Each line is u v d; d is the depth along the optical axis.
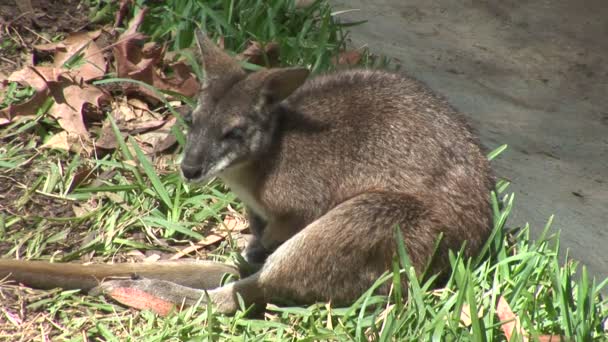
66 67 12.46
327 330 9.03
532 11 17.33
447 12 16.92
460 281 9.19
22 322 9.05
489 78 15.12
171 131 11.65
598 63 15.98
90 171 11.05
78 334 8.95
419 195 9.56
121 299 9.36
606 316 9.23
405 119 9.85
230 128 9.58
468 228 9.62
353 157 9.77
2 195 10.73
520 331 8.62
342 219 9.23
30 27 13.38
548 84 15.23
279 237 10.16
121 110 12.15
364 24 15.75
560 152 13.34
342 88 10.23
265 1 14.13
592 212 11.91
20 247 10.07
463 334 8.69
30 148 11.41
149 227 10.50
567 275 9.30
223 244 10.54
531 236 11.06
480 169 9.96
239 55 12.99
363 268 9.33
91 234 10.35
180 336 8.93
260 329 9.19
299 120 9.95
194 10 13.69
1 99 12.00
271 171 9.88
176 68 12.55
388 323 8.74
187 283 9.81
